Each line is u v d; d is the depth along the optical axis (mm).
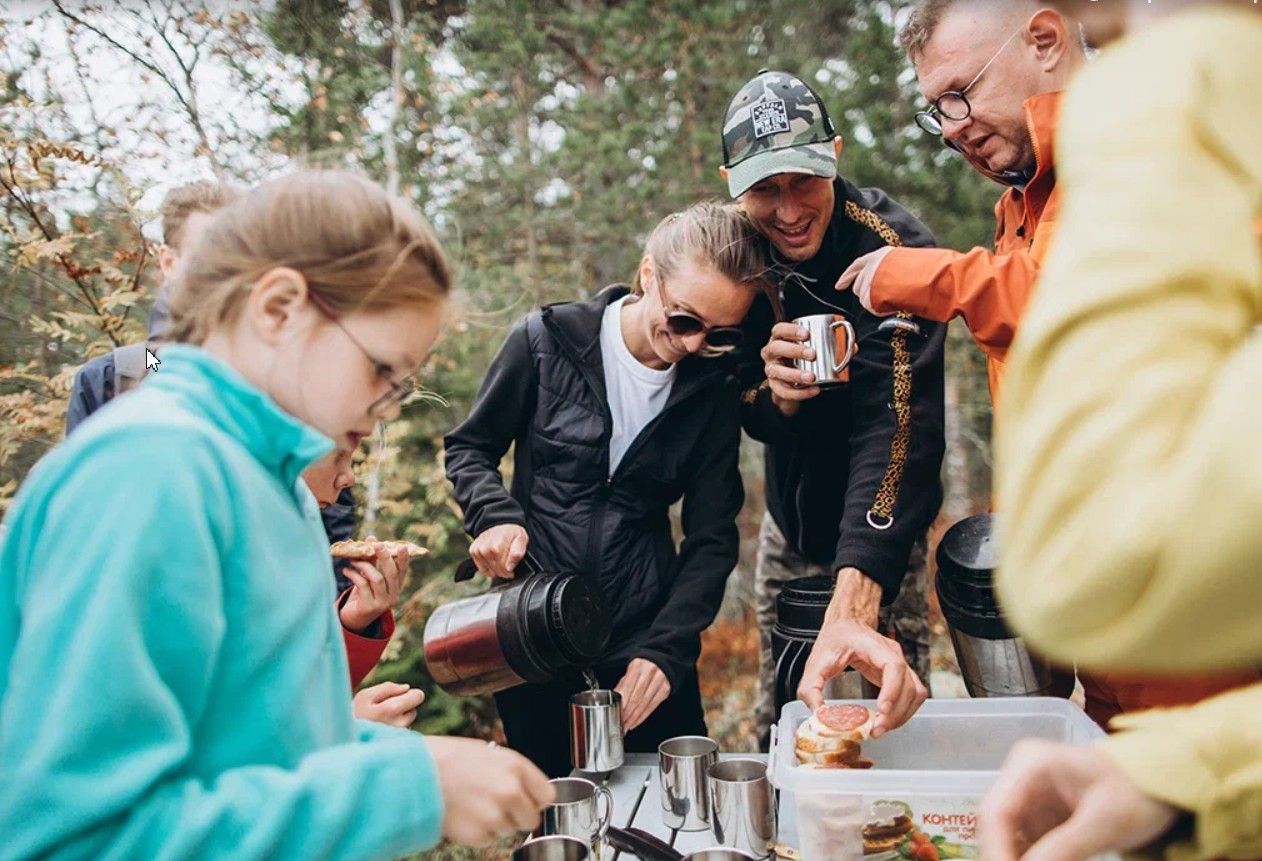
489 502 2201
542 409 2248
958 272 1721
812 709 1552
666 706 2273
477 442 2334
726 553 2240
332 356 970
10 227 3729
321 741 983
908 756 1577
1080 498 471
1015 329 1681
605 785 1587
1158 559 448
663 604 2266
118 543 782
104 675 752
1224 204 490
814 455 2469
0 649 833
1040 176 1801
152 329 1121
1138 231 483
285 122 4758
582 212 5551
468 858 3787
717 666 6070
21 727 752
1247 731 565
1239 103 514
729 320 2061
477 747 971
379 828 851
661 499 2266
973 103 1877
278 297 944
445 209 5375
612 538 2211
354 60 5266
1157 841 574
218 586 842
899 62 5199
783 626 2115
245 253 967
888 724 1463
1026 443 499
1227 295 476
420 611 4715
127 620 768
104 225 4051
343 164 1263
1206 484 430
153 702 775
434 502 4785
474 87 5445
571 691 2252
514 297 5270
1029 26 1806
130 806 764
